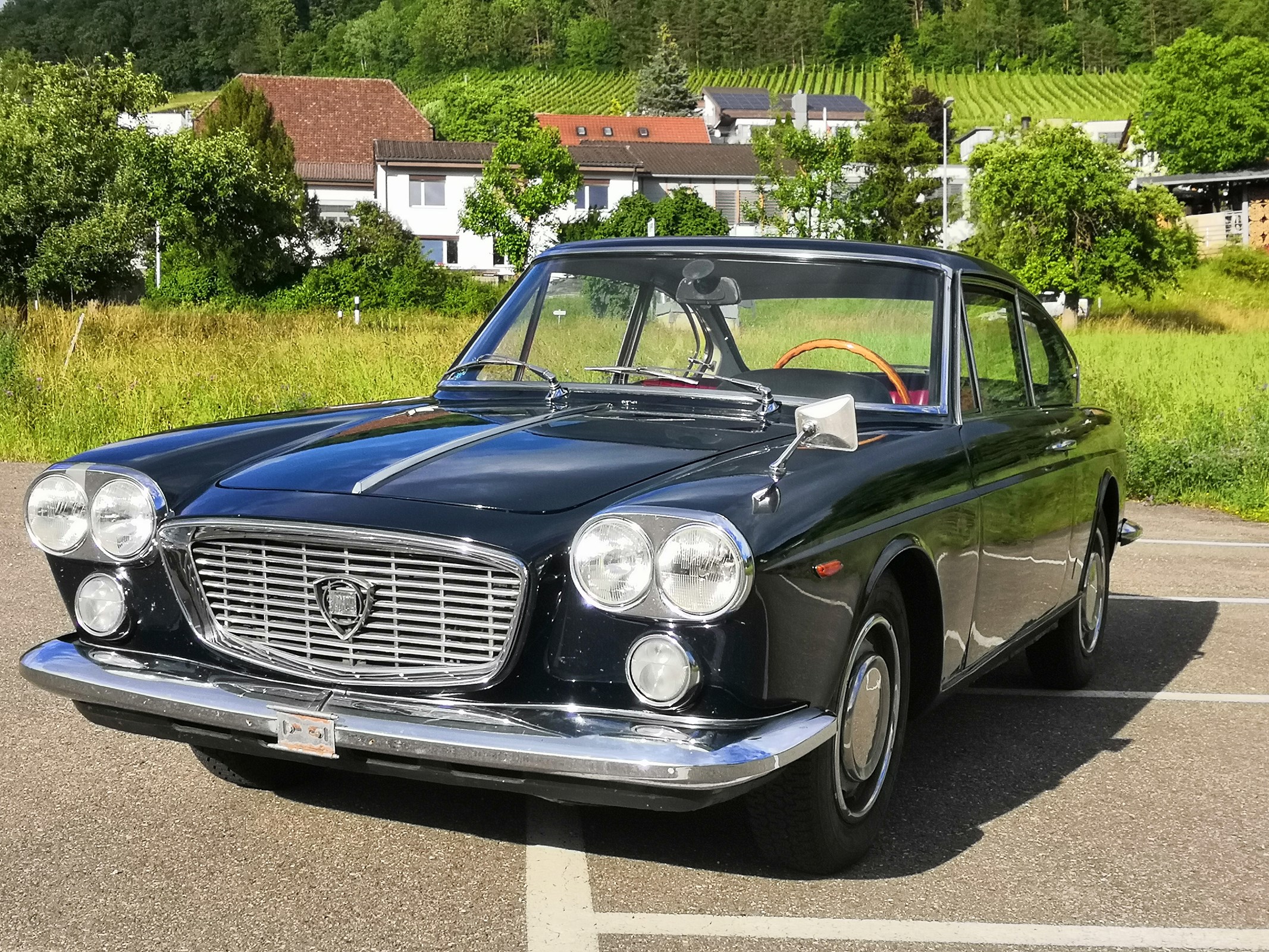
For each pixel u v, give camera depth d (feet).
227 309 130.00
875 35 532.73
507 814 11.28
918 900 9.78
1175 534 29.40
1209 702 16.03
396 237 146.41
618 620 8.55
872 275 12.47
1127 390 45.01
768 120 283.59
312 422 11.87
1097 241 125.80
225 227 136.05
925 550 10.61
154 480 10.05
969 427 12.26
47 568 21.80
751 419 11.44
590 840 10.75
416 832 10.82
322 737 8.90
